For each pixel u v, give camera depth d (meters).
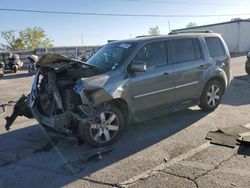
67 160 5.04
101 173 4.51
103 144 5.51
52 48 31.09
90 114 5.29
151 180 4.21
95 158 5.02
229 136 5.70
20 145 5.87
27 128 6.95
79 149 5.47
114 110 5.57
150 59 6.16
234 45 37.41
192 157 4.89
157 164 4.71
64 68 5.85
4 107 9.61
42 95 5.95
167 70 6.32
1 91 13.54
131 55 5.88
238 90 10.57
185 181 4.12
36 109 6.00
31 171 4.72
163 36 6.61
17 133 6.62
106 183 4.21
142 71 5.73
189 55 6.89
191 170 4.44
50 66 5.75
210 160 4.74
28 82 16.91
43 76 6.15
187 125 6.50
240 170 4.37
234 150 5.08
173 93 6.48
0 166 4.96
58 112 5.63
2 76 21.31
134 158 4.98
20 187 4.27
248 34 37.66
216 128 6.23
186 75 6.68
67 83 5.48
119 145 5.56
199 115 7.21
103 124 5.48
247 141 5.30
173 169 4.50
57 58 5.71
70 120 5.39
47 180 4.41
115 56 6.09
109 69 5.76
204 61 7.11
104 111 5.45
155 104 6.20
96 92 5.18
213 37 7.62
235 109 7.75
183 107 6.85
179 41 6.77
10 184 4.36
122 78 5.62
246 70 14.16
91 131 5.37
